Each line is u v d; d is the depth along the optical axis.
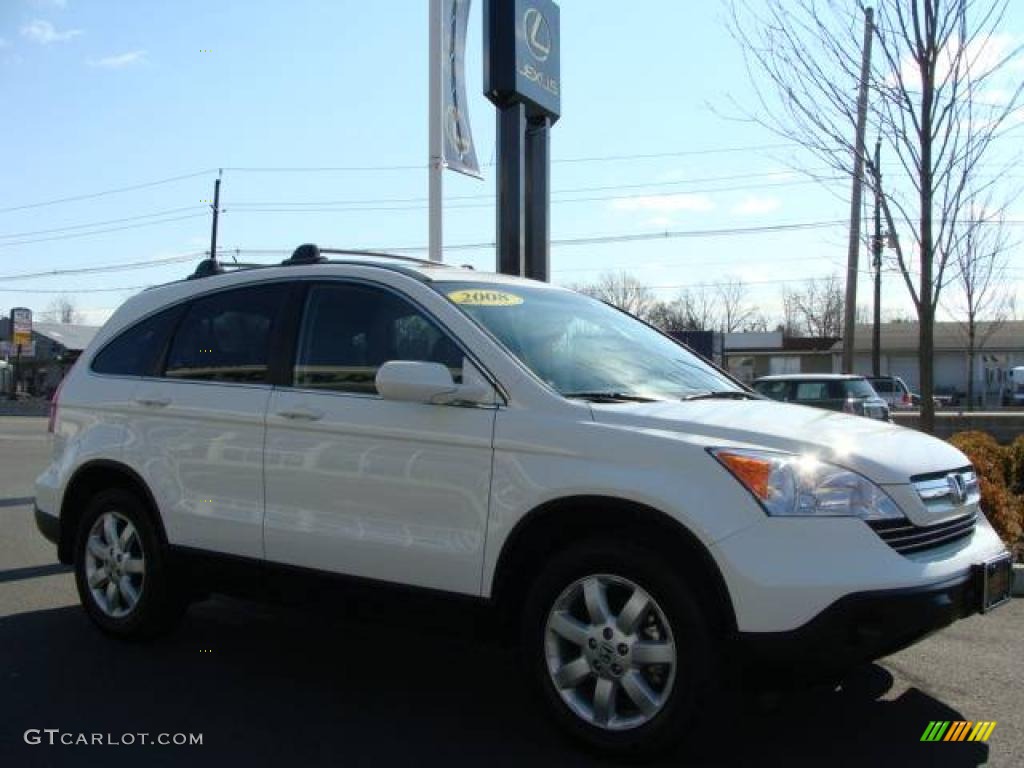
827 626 3.36
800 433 3.74
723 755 3.81
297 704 4.44
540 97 9.43
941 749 3.89
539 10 9.44
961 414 16.69
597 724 3.75
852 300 21.62
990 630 5.62
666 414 3.85
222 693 4.58
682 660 3.54
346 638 5.55
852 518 3.48
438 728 4.15
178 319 5.37
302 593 4.56
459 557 4.03
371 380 4.47
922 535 3.68
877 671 4.86
